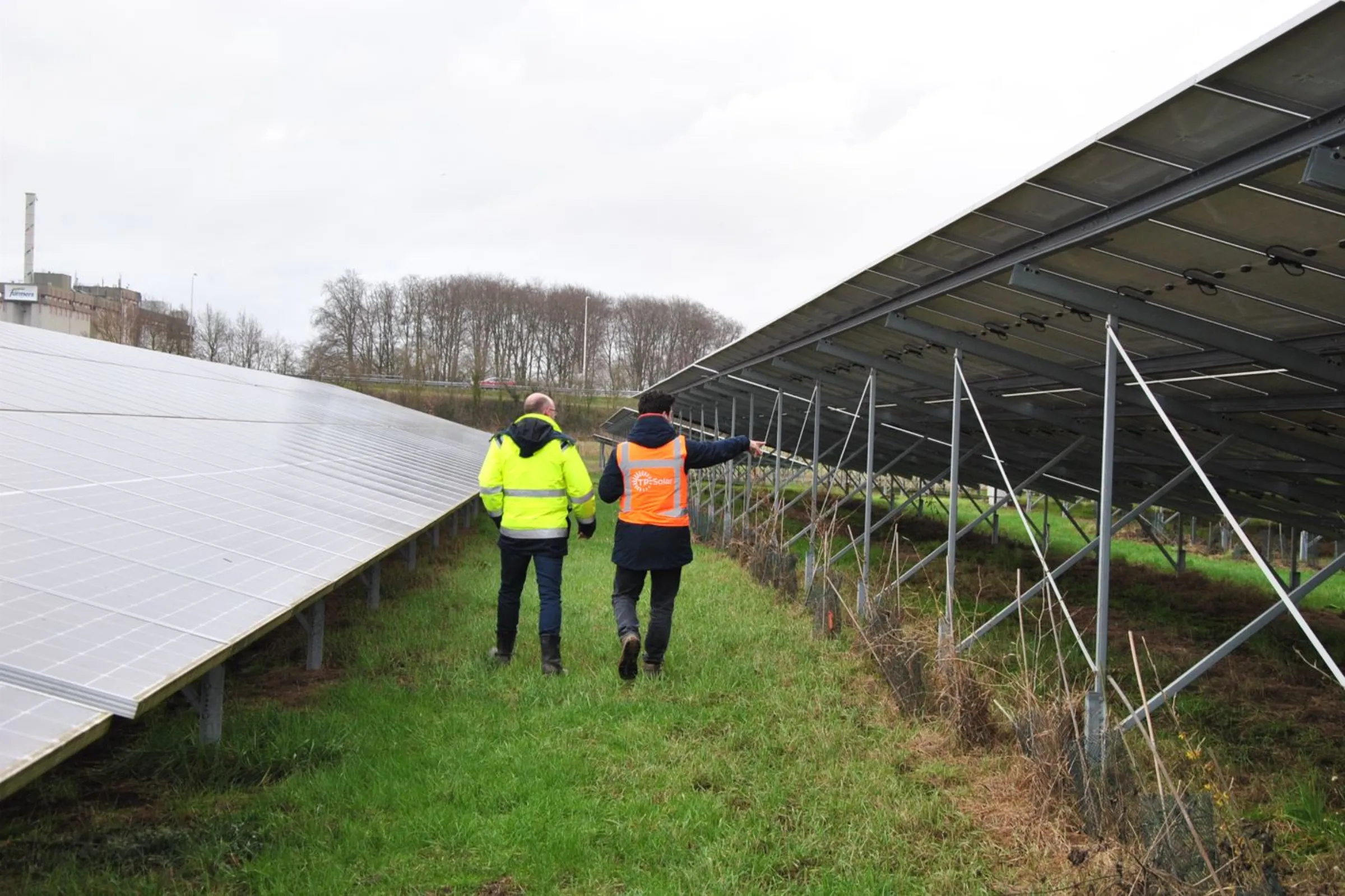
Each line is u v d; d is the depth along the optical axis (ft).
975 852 12.66
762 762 15.55
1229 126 10.60
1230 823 12.23
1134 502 49.70
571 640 23.79
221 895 10.94
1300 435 23.17
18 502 16.33
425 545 41.73
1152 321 16.24
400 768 14.83
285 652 22.44
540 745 16.14
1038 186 13.41
